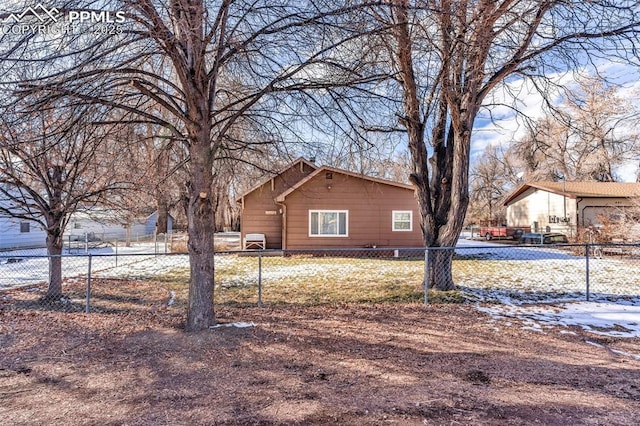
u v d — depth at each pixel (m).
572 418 2.72
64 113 4.28
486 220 34.94
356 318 5.68
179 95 5.74
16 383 3.38
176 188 8.20
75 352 4.20
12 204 8.52
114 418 2.73
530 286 8.56
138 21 3.84
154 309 6.36
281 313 5.97
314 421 2.66
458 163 7.31
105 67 4.13
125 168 6.34
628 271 11.05
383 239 15.86
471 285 8.66
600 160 24.03
